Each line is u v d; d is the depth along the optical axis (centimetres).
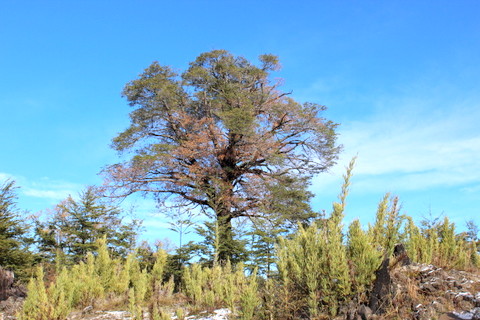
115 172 2416
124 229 2105
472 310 444
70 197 2248
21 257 1602
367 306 470
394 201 554
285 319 511
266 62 2861
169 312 711
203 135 2545
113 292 962
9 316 858
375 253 480
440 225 752
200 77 2684
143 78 2734
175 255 1554
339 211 542
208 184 2458
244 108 2508
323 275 498
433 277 527
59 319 719
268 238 1386
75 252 2155
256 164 2709
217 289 754
